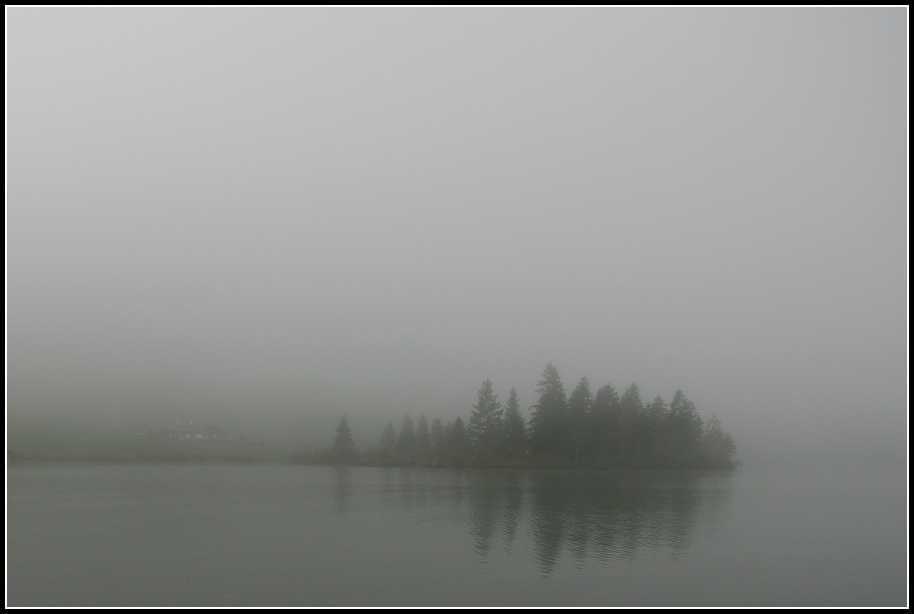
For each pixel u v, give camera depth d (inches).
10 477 2324.1
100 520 1213.7
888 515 1417.3
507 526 1173.1
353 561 835.4
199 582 721.0
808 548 967.6
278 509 1424.7
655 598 671.1
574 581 736.3
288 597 661.9
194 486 2076.8
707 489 2139.5
